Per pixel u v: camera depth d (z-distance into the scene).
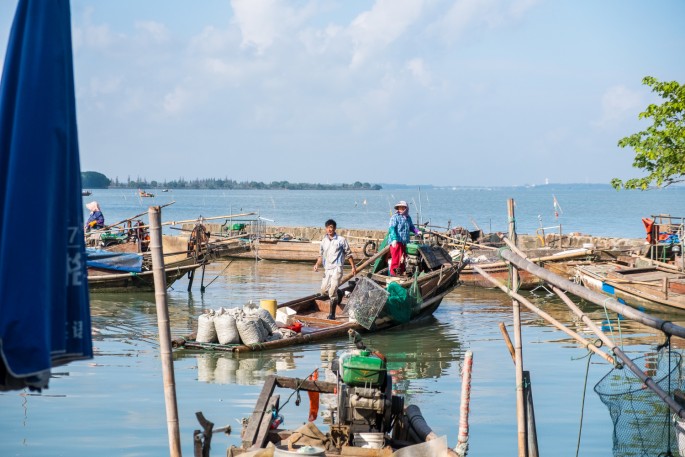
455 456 7.59
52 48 4.62
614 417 8.31
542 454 9.53
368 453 8.09
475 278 27.64
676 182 17.62
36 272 4.39
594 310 22.28
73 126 4.74
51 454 9.32
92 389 12.40
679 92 17.23
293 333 16.59
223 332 15.62
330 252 18.77
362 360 8.84
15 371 4.27
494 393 12.47
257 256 36.78
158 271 6.73
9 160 4.54
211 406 11.47
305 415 10.85
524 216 89.88
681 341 16.80
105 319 19.48
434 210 109.62
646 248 25.39
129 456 9.24
